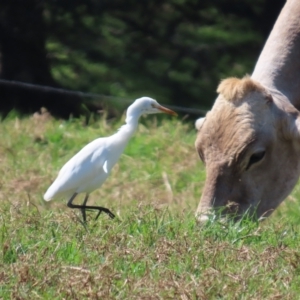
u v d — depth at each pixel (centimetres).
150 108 1834
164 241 1530
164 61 5150
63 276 1378
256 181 1772
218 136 1758
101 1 5044
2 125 3088
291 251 1504
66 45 5122
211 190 1756
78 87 4906
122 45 5178
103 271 1389
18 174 2498
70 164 1730
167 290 1335
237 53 5206
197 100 5019
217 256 1483
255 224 1692
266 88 1812
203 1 5159
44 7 4756
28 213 1744
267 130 1755
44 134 2961
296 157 1803
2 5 4684
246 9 5238
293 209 2172
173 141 2875
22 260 1441
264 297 1347
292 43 1891
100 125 3133
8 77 4656
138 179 2555
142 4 5109
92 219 1775
